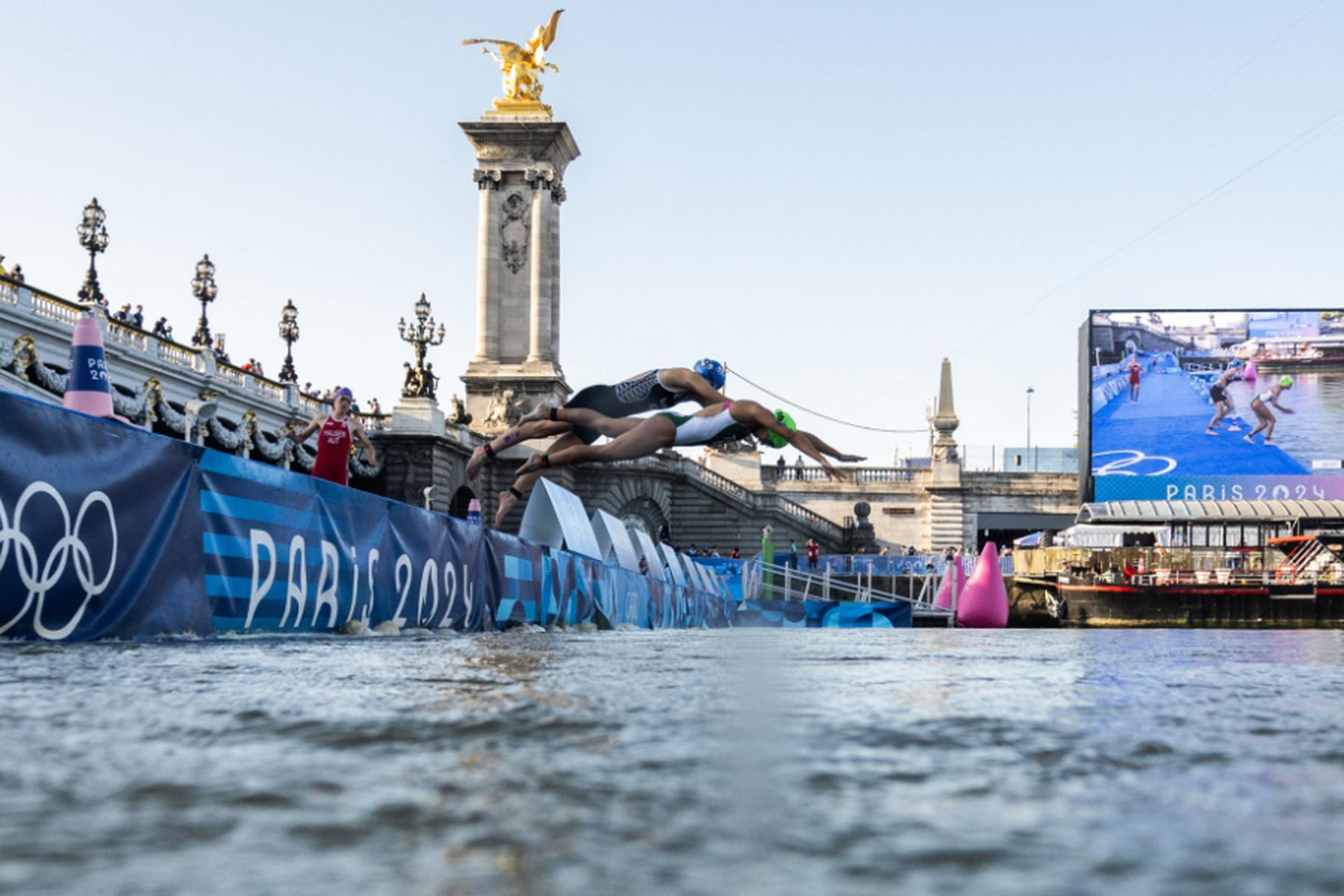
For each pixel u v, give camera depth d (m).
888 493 74.88
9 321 31.14
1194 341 65.00
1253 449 64.31
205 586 9.75
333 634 11.72
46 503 7.98
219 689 4.23
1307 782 2.36
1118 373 65.38
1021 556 61.34
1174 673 5.82
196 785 2.19
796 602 42.88
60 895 1.38
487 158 70.50
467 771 2.38
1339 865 1.59
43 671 5.10
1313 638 15.17
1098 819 1.93
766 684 4.74
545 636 12.51
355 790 2.15
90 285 37.50
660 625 27.98
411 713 3.44
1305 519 58.94
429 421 58.66
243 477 10.29
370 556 12.48
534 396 68.81
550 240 71.06
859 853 1.64
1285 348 64.44
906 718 3.47
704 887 1.44
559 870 1.53
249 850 1.64
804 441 16.09
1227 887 1.46
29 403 7.83
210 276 45.75
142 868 1.53
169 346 40.56
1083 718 3.52
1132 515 60.56
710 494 71.38
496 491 67.44
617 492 68.38
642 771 2.40
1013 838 1.77
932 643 10.94
